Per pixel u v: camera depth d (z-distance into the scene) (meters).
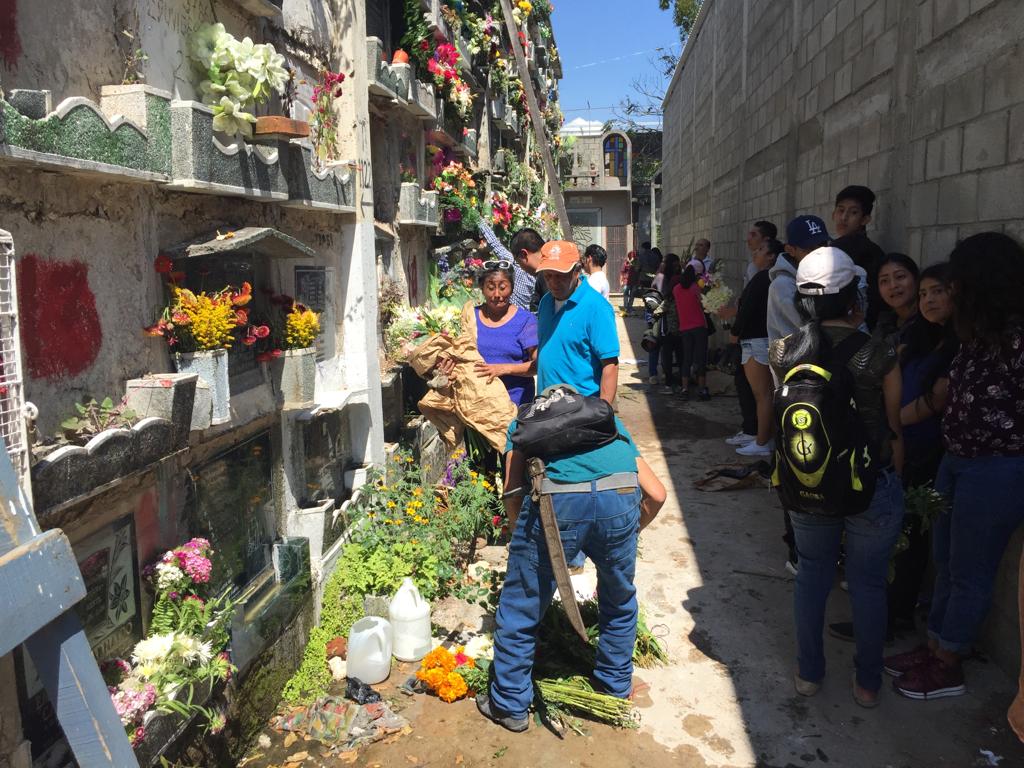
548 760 2.95
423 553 4.16
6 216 1.94
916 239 4.57
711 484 6.02
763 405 6.21
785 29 8.15
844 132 6.06
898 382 2.96
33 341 2.04
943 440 3.23
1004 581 3.43
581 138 28.31
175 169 2.49
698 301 9.32
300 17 3.85
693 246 16.81
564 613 3.64
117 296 2.38
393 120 5.79
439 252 7.12
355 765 2.92
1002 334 2.92
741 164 10.91
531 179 14.72
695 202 16.75
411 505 4.39
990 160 3.66
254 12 3.32
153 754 2.27
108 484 2.06
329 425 4.25
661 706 3.28
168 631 2.54
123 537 2.42
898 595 3.69
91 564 2.27
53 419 2.10
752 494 5.86
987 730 3.07
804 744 3.02
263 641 3.04
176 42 2.76
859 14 5.66
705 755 2.97
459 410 4.57
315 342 4.04
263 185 3.02
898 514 3.03
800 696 3.33
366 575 3.98
